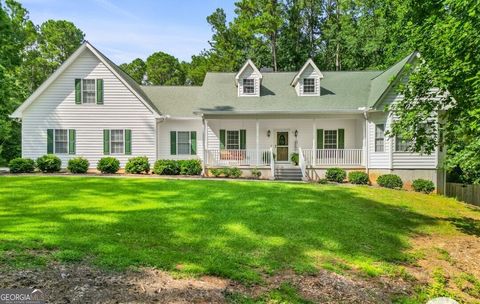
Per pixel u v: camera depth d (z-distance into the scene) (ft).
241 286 16.55
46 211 27.48
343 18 117.91
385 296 18.16
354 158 64.23
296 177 63.87
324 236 25.31
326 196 40.29
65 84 66.44
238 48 135.13
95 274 15.71
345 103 64.75
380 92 60.90
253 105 66.08
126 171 62.49
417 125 35.14
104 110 67.00
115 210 28.71
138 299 13.97
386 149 59.21
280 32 124.77
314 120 64.59
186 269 17.39
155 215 27.40
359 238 26.11
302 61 128.47
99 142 67.05
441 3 35.37
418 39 36.55
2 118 86.69
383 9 88.48
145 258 17.93
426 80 33.30
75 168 59.67
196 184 44.80
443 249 27.25
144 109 67.51
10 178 47.65
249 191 40.29
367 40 106.11
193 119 71.26
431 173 58.34
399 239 27.76
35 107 66.03
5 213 26.53
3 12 74.54
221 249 20.84
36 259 16.57
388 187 55.01
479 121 25.94
